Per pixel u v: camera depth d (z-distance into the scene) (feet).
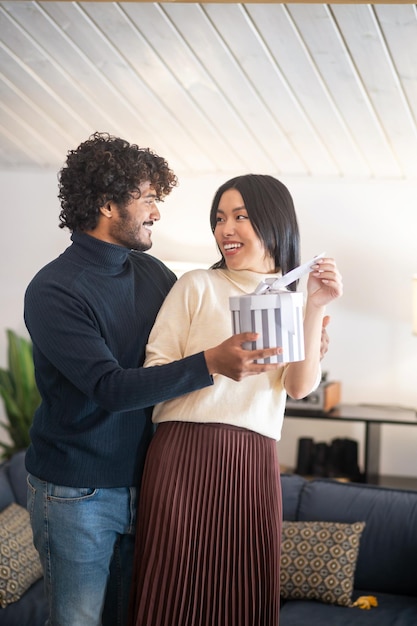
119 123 13.70
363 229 14.88
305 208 15.03
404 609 9.86
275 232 5.94
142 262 6.68
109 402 5.64
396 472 15.14
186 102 12.87
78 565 6.15
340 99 12.20
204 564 5.85
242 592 5.92
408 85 11.57
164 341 5.95
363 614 9.70
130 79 12.38
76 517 6.10
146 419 6.32
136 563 5.96
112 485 6.17
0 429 16.39
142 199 6.25
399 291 14.88
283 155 14.23
